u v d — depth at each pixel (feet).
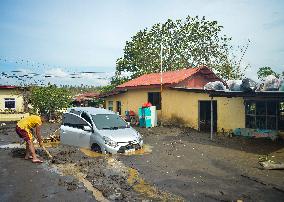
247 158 30.45
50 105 79.82
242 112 44.75
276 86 34.47
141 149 32.86
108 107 81.76
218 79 70.95
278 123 39.99
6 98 77.30
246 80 35.29
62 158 28.63
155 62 116.67
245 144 38.24
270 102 40.78
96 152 31.09
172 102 59.47
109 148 29.68
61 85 86.48
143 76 83.41
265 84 35.65
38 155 30.22
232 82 41.06
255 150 34.40
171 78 65.51
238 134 45.09
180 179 22.76
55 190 19.98
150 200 18.25
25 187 20.49
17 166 26.02
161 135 46.96
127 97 73.46
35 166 26.11
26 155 28.96
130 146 30.76
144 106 58.23
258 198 18.97
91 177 22.84
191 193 19.63
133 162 27.66
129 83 76.79
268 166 26.37
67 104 83.25
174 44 116.78
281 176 24.13
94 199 18.39
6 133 51.52
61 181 21.90
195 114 53.88
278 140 39.55
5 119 74.54
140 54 116.16
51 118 80.18
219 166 27.09
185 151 33.83
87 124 32.83
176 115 58.59
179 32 115.96
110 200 18.28
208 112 58.65
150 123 58.03
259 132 42.06
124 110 74.59
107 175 23.49
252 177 23.63
